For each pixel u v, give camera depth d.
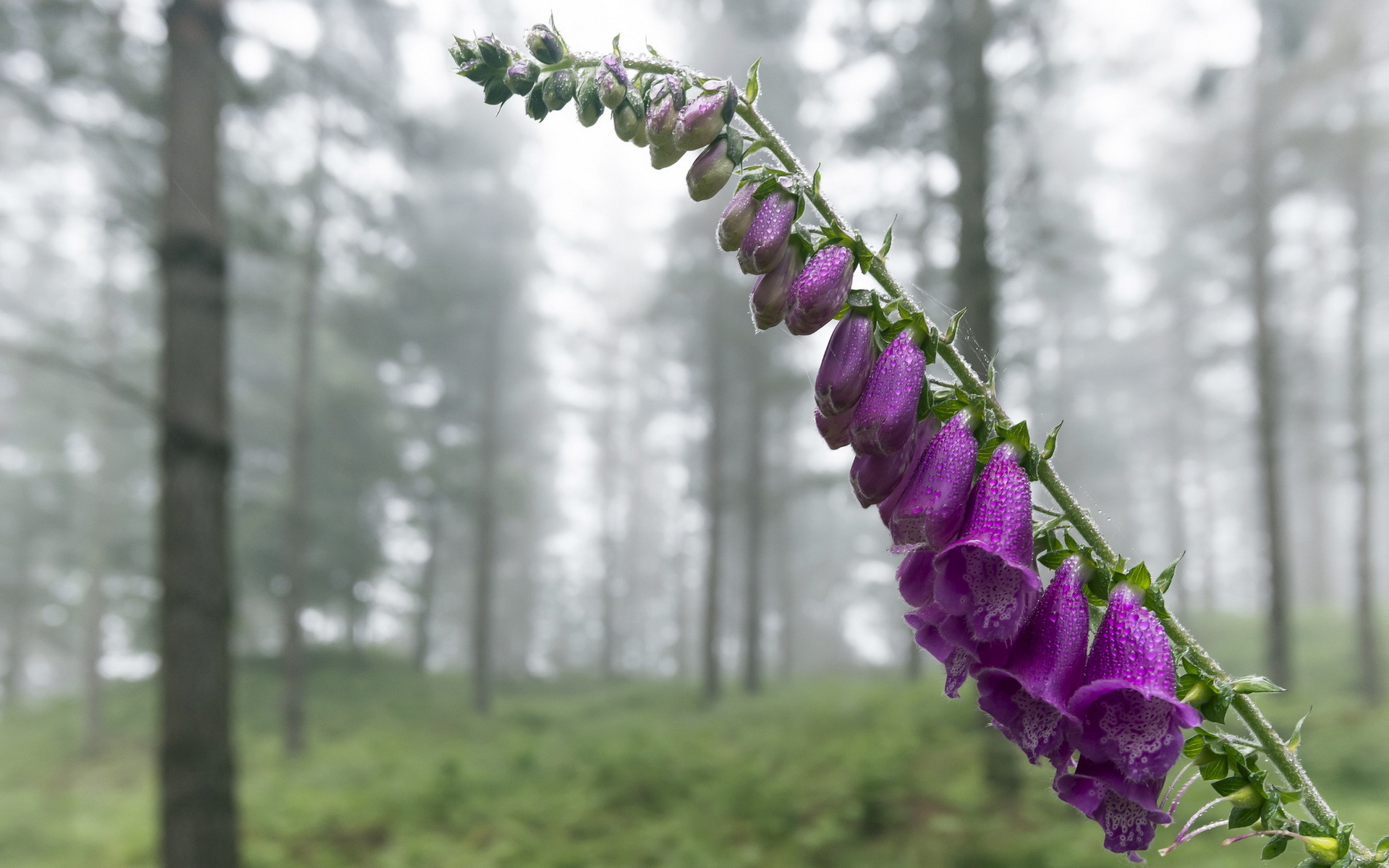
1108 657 1.00
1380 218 19.17
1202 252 26.59
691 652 57.19
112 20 6.52
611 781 11.55
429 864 9.25
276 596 27.33
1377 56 15.50
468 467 29.52
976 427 1.12
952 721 11.80
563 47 1.28
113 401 22.94
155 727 23.64
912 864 7.83
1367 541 18.97
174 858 5.81
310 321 20.02
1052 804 8.79
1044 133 19.52
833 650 51.66
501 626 47.72
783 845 8.63
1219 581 50.12
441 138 9.00
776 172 1.16
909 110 12.51
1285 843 1.05
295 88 8.20
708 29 18.72
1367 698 17.72
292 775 15.46
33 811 14.17
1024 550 1.02
